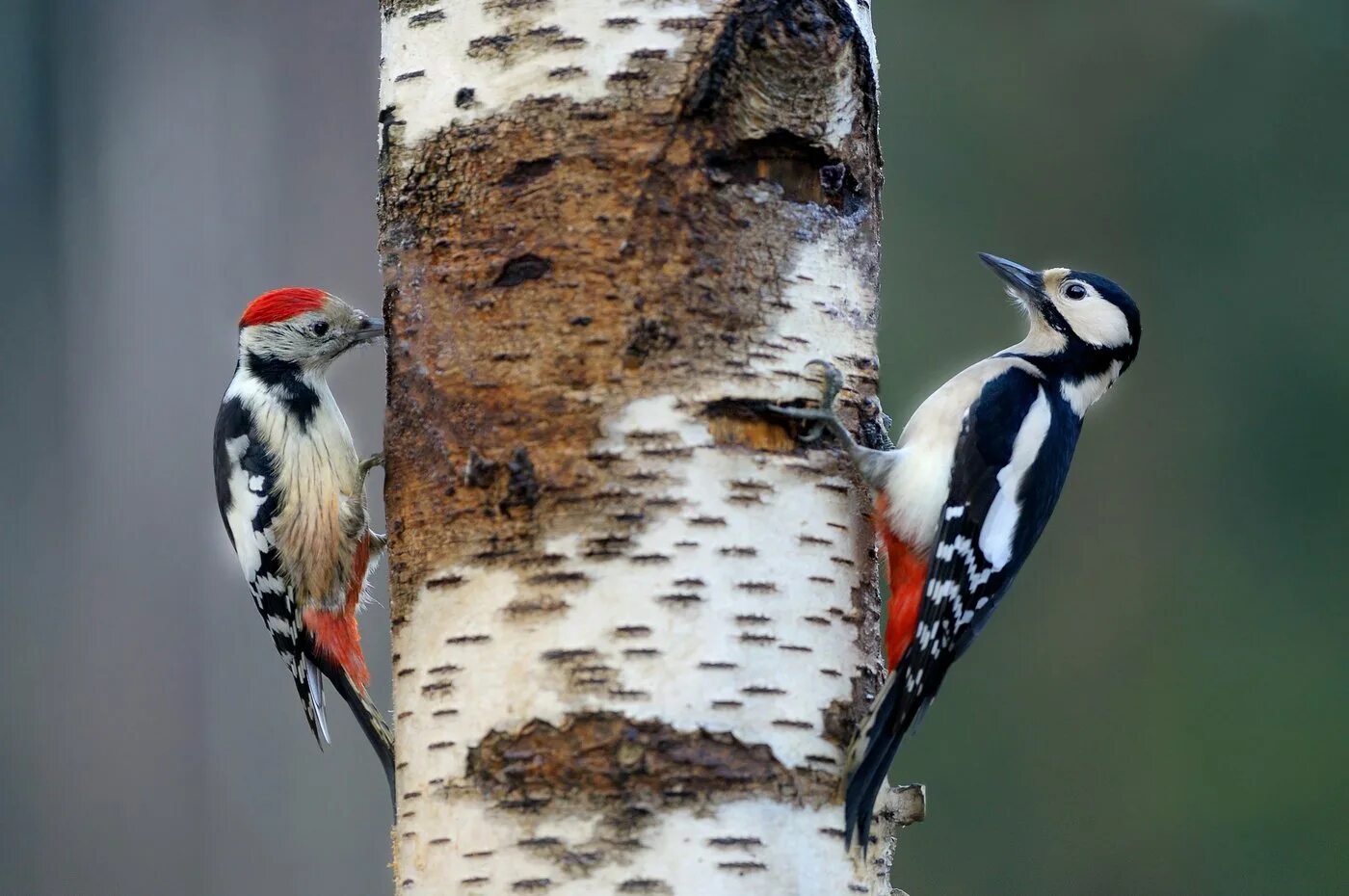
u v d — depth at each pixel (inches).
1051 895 585.3
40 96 532.4
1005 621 624.4
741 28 231.9
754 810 217.8
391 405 241.1
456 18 238.7
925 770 604.7
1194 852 590.6
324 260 509.0
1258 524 626.2
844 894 223.1
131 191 523.8
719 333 230.4
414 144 240.7
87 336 524.1
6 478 521.7
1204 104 656.4
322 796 494.0
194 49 522.3
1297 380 636.7
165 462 510.9
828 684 227.9
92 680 506.6
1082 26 656.4
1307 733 599.5
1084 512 635.5
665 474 224.2
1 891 494.9
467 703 223.5
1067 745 607.8
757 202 235.8
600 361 227.1
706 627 220.7
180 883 489.1
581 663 218.5
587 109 231.1
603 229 229.6
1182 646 614.2
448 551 229.6
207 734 500.7
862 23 248.4
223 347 513.0
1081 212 647.8
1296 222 645.9
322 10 517.7
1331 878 580.4
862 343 247.0
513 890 215.6
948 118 652.7
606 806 214.8
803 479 232.4
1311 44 650.8
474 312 233.3
